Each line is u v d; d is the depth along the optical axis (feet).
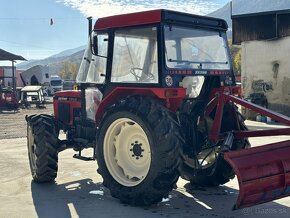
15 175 23.04
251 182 13.47
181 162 15.88
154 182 15.83
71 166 25.41
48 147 20.15
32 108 88.12
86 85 20.31
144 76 16.89
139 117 16.08
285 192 14.44
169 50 16.57
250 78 56.08
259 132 16.33
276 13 52.60
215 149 18.03
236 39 57.52
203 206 17.15
